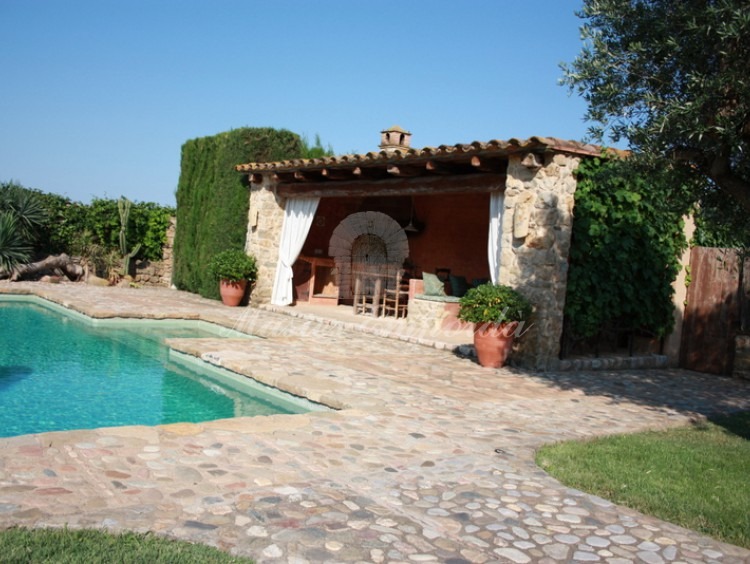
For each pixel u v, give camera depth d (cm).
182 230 1755
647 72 580
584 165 914
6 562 263
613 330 1002
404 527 344
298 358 854
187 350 880
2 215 1598
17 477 364
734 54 522
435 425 563
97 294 1465
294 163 1285
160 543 297
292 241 1427
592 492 418
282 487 387
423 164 1075
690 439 587
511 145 873
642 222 988
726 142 532
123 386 768
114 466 396
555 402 711
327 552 309
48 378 780
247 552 302
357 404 614
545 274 891
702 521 379
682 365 1098
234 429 496
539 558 320
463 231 1536
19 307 1305
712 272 1067
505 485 420
